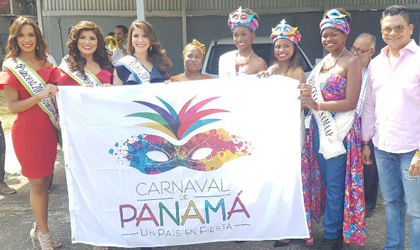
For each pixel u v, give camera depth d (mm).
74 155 2961
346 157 3053
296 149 2957
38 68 3145
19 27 3000
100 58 3299
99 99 2938
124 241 3033
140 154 2977
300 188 2961
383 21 2674
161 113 2959
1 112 10289
